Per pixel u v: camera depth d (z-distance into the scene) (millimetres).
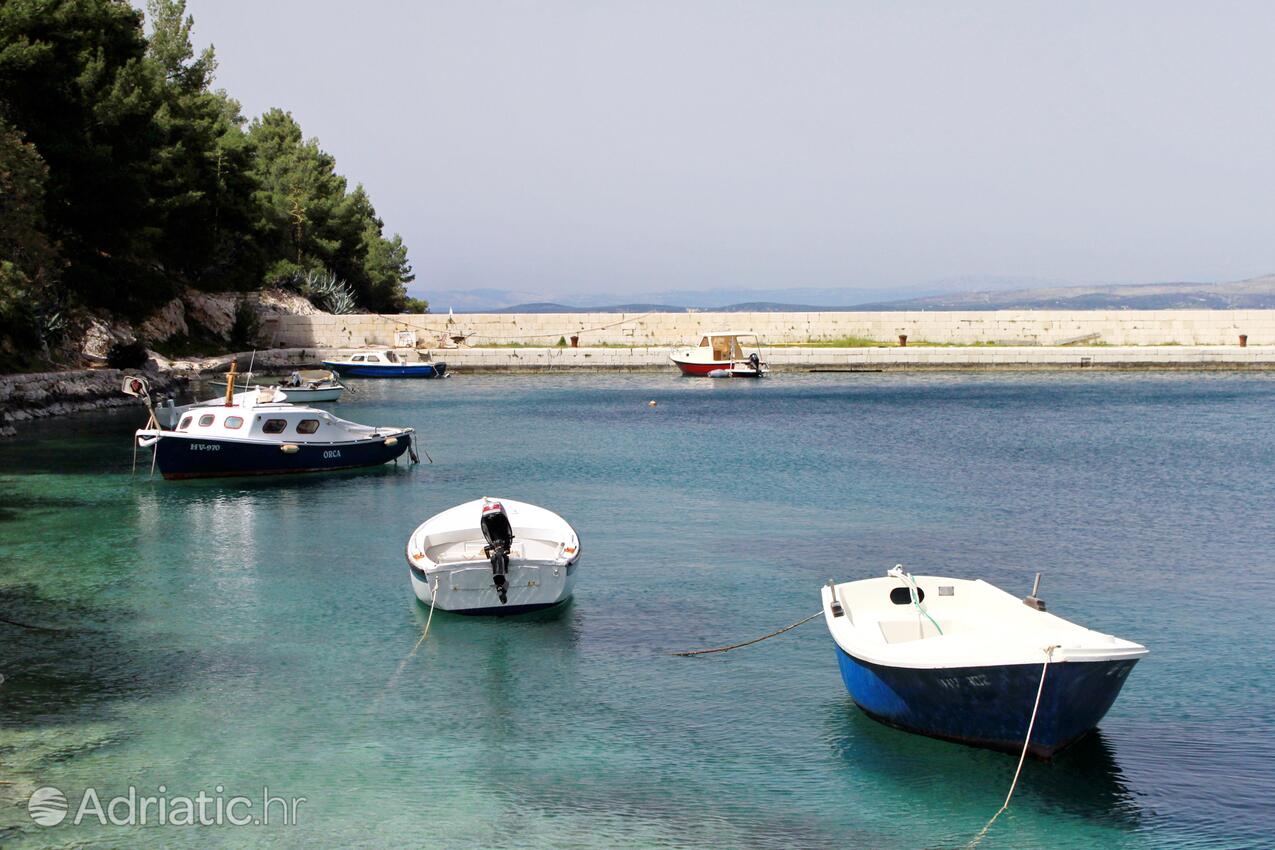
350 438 37375
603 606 20500
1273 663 17031
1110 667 12508
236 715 15367
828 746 14188
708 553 24719
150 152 64625
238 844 11836
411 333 84312
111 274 63375
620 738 14570
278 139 107812
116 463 37812
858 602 15977
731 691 16172
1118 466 37969
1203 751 13859
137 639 18688
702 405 60500
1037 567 23297
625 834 12094
